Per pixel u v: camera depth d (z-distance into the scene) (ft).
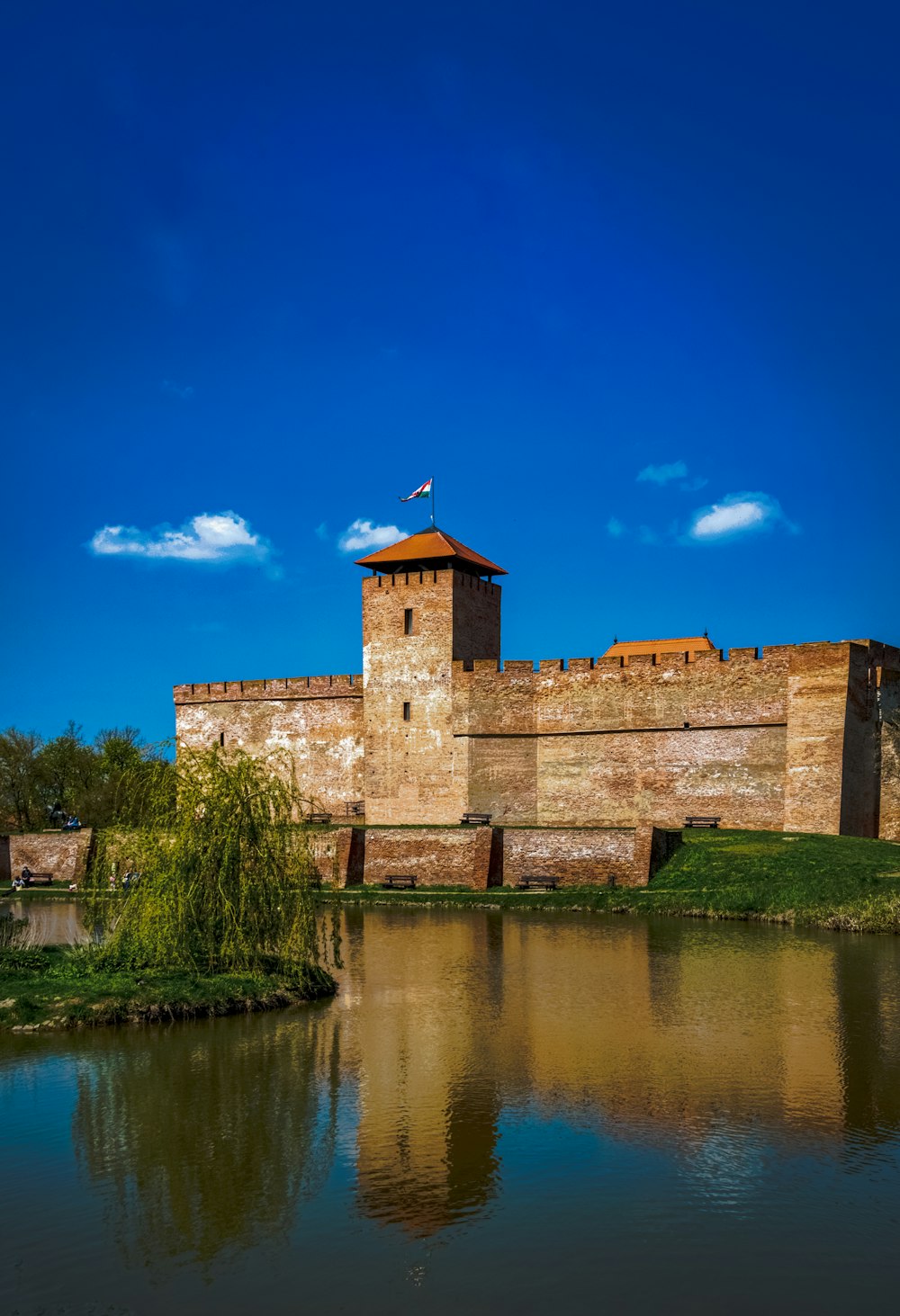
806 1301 44.68
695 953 116.57
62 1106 66.18
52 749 266.77
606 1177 55.93
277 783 95.61
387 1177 55.98
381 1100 67.00
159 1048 77.61
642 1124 62.85
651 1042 79.66
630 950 118.93
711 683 183.93
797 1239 49.47
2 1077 71.61
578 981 101.30
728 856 158.71
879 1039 80.07
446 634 207.82
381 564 217.36
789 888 144.46
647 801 188.55
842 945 120.57
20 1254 48.75
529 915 151.23
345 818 221.05
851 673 171.83
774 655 178.40
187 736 239.30
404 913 155.33
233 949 92.12
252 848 92.84
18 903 177.17
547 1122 63.36
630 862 162.81
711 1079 70.74
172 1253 48.65
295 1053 76.59
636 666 190.90
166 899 90.79
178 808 92.68
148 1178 55.98
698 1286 45.73
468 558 214.28
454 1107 65.72
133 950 92.79
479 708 203.82
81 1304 44.78
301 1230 50.83
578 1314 43.91
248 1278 46.70
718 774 182.39
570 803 195.83
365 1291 45.65
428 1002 92.43
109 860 97.09
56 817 266.77
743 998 93.45
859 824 173.99
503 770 201.46
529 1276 46.62
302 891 94.22
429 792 207.00
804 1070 72.59
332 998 93.81
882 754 177.37
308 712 226.58
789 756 174.60
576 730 195.72
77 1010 82.69
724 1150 59.00
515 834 172.76
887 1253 48.19
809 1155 58.39
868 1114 64.44
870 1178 55.42
